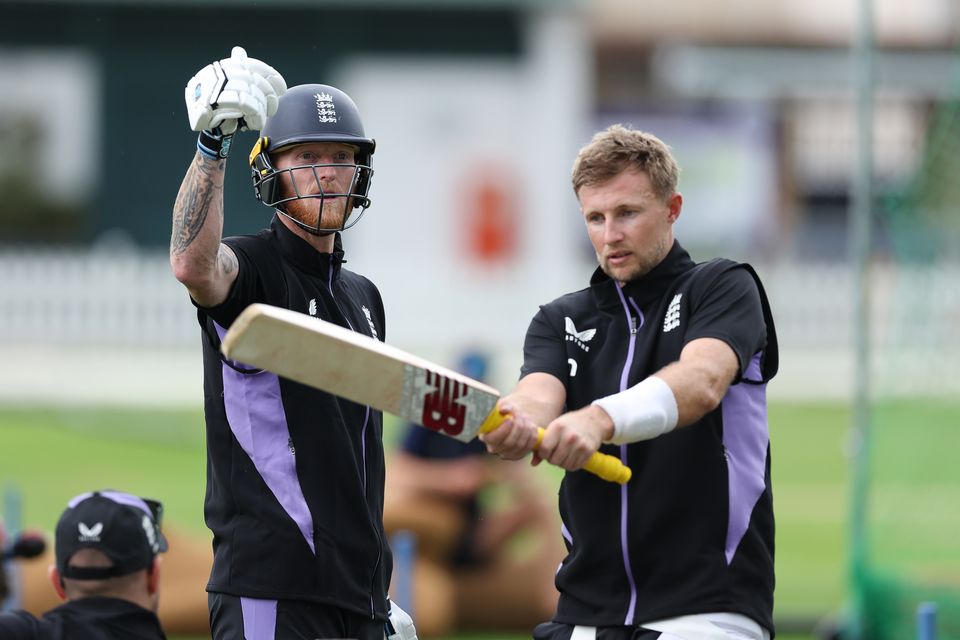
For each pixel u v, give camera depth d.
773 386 77.75
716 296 15.27
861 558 29.09
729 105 104.00
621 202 15.32
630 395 14.12
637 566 15.19
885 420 32.44
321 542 15.32
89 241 94.56
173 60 93.62
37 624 13.94
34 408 66.56
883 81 102.19
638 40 105.56
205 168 14.39
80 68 94.12
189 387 73.31
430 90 93.88
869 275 29.52
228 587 15.30
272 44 93.06
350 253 94.31
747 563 15.13
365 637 15.73
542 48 93.62
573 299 16.25
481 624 32.31
